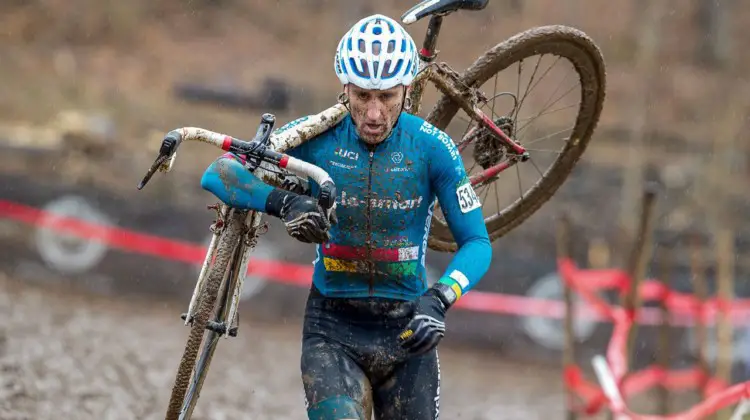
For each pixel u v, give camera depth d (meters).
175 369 24.92
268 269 39.59
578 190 52.50
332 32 71.44
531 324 38.69
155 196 46.44
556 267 39.06
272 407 23.31
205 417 20.39
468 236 10.46
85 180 45.78
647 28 60.62
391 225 10.53
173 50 68.69
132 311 37.62
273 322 39.41
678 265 37.81
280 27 72.62
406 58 9.76
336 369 10.32
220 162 9.82
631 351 20.28
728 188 55.28
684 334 35.62
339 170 10.43
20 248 40.62
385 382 10.80
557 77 60.25
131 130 57.09
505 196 47.44
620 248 42.31
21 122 55.47
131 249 40.59
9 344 23.52
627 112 63.81
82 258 40.53
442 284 9.91
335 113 10.38
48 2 71.62
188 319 10.15
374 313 10.69
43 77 62.16
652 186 19.83
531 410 29.89
